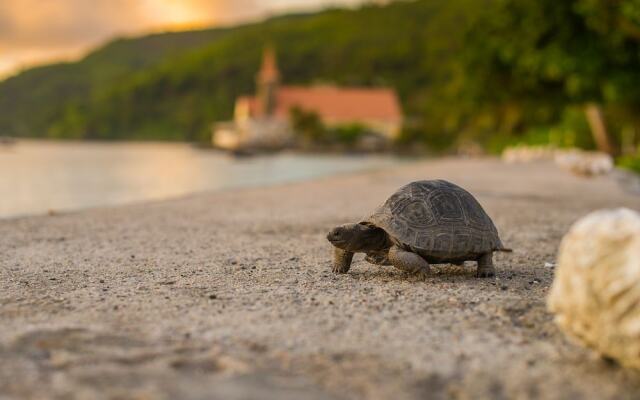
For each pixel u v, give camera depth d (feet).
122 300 2.64
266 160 36.63
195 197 7.23
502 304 2.59
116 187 12.71
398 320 2.41
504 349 2.16
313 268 3.24
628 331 1.91
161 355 2.06
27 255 3.56
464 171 13.89
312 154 54.13
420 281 2.93
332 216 5.31
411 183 3.01
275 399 1.82
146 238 4.17
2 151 47.57
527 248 3.85
